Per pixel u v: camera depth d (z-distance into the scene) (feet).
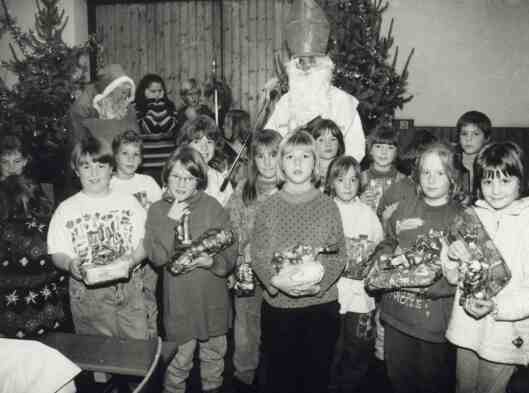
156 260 7.79
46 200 8.73
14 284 7.97
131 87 11.77
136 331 8.16
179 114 15.15
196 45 18.85
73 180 12.23
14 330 7.98
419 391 7.13
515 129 15.60
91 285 7.25
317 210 7.29
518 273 6.29
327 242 7.17
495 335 6.27
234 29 18.60
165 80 19.04
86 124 11.44
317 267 6.58
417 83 16.25
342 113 11.10
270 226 7.28
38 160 14.65
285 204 7.36
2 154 9.11
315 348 7.20
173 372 7.95
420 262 6.64
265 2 18.31
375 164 10.04
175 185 7.82
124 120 11.71
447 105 16.17
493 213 6.63
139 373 5.50
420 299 6.85
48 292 8.24
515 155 6.34
